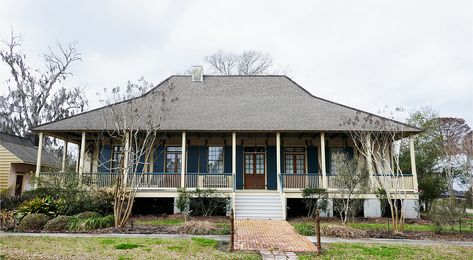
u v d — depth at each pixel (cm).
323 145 1764
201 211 1700
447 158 2494
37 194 1546
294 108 2034
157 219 1570
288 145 2073
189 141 2048
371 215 1677
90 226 1213
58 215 1324
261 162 2070
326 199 1648
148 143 1770
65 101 3400
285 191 1705
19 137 2673
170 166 2025
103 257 781
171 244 946
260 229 1256
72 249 865
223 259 782
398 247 959
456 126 3847
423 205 1967
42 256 782
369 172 1686
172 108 2002
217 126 1792
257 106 2069
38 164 1778
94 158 2023
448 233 1243
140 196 1709
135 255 805
